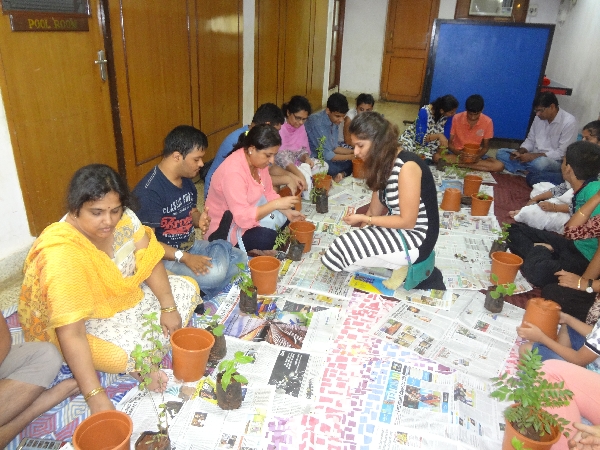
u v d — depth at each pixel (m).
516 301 2.64
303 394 1.85
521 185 4.75
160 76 3.86
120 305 1.91
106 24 3.22
